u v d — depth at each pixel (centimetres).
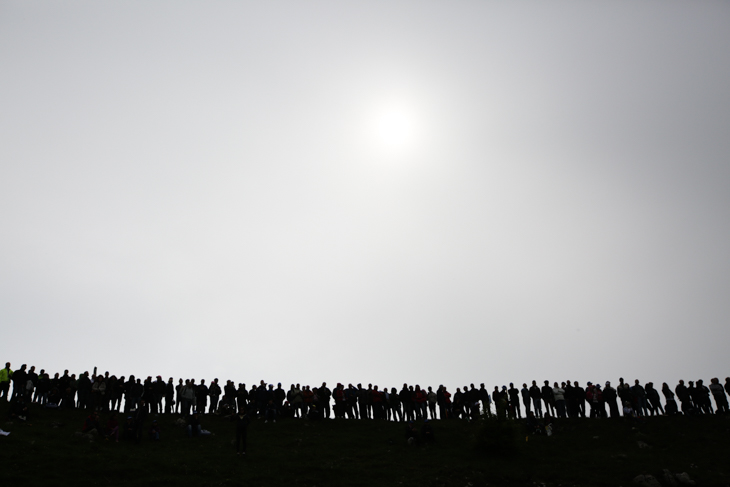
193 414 3425
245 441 3059
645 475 2814
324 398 4025
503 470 2948
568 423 3762
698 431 3459
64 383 3731
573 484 2802
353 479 2791
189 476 2691
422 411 3962
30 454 2706
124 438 3203
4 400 3581
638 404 3822
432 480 2795
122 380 3816
